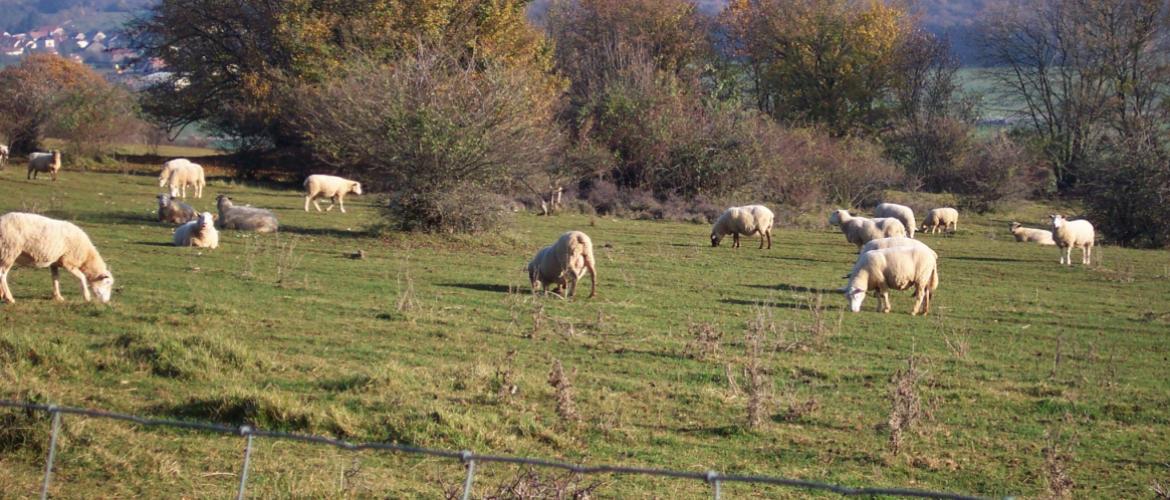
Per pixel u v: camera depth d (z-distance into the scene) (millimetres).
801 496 8984
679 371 13594
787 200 47156
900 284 19266
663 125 48125
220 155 62156
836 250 31453
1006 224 46062
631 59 56969
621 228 36312
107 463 8820
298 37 50250
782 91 75125
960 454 10367
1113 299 22578
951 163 59312
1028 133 68375
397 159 28828
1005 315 19703
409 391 11625
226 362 12422
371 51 48719
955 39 115938
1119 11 62812
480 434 10016
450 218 28812
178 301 16766
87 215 29766
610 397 12008
